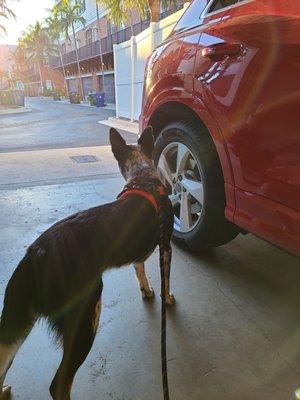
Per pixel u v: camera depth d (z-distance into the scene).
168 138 1.75
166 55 1.66
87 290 0.95
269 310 1.32
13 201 2.46
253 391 1.00
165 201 1.25
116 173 3.12
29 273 0.93
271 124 1.09
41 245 0.96
